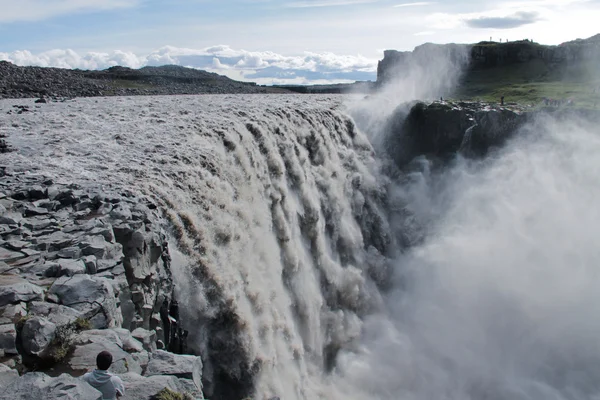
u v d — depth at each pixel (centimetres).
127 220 1491
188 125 2950
